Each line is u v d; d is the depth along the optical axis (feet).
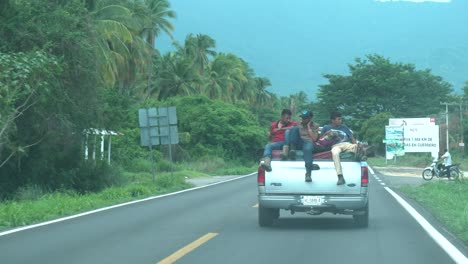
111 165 124.67
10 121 77.97
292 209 52.70
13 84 75.10
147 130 120.37
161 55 284.41
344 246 44.80
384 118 334.85
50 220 61.98
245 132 253.03
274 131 57.41
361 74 359.87
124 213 69.26
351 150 53.21
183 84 263.90
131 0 204.33
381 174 184.65
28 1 98.63
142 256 40.75
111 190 96.02
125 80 199.41
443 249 43.16
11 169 106.22
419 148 270.05
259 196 53.21
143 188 101.24
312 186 52.11
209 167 212.02
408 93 352.90
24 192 96.63
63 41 98.84
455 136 323.78
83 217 64.85
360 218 54.90
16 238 49.01
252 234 51.21
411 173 195.93
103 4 167.43
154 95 264.93
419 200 83.76
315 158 53.67
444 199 82.89
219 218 63.93
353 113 356.38
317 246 44.83
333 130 54.49
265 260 39.27
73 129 107.34
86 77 103.91
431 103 355.36
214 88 294.66
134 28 189.78
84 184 115.14
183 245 45.24
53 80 93.61
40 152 106.83
